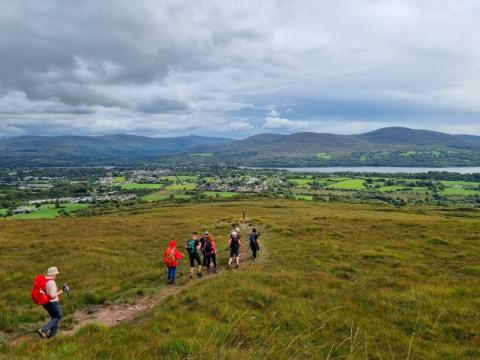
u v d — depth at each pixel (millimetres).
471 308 14359
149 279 22234
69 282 21422
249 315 13984
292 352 10547
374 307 14914
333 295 16516
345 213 77625
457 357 10539
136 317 15430
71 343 11016
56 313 13539
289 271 21875
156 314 14531
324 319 13359
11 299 18531
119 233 43312
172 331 12078
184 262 27484
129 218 66375
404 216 71625
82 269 24594
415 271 21891
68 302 17547
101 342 11148
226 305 14781
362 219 50938
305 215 68812
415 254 27047
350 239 34406
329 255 26859
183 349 9852
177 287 20422
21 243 36000
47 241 36750
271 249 30953
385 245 30594
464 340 11875
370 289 17500
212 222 53375
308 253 28125
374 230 39500
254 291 16547
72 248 32406
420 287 17359
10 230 48031
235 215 69312
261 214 72062
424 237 34406
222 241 36344
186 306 15367
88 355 9828
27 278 22312
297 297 16219
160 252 30766
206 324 12438
